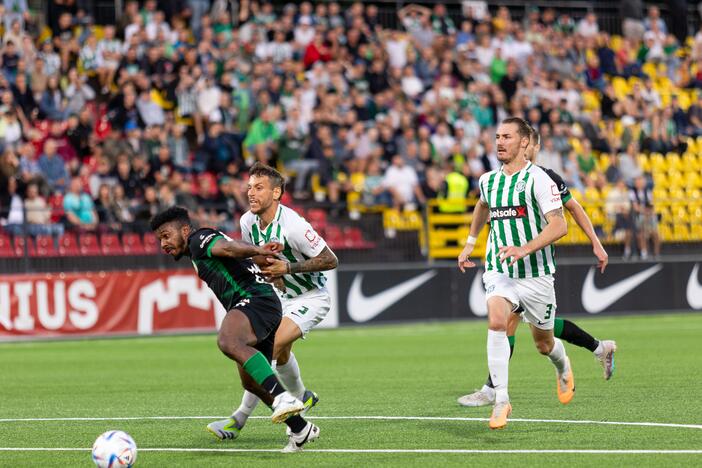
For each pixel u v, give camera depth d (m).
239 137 66.56
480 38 80.75
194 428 24.41
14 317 55.41
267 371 19.83
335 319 61.66
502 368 22.69
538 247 23.14
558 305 65.06
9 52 64.00
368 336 56.34
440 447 20.81
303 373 38.03
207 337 57.81
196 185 64.19
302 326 22.80
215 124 64.94
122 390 33.69
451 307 64.50
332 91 70.38
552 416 25.05
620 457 19.20
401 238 63.72
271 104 69.00
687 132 81.94
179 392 32.81
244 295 20.64
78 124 62.75
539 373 35.91
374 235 63.09
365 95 72.31
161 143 62.22
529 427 23.31
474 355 44.28
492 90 76.69
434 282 64.06
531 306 24.59
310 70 73.94
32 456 20.72
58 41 67.12
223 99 67.00
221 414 27.11
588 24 86.75
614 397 28.77
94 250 57.34
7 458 20.48
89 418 26.67
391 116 70.88
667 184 78.88
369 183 66.31
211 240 20.27
